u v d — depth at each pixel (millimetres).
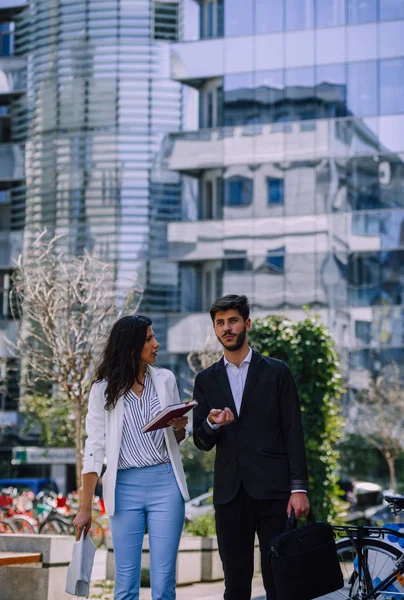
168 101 40625
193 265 40375
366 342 37719
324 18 39281
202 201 40656
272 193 39500
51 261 15703
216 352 19922
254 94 39969
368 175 38500
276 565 5914
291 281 38906
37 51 41906
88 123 40844
